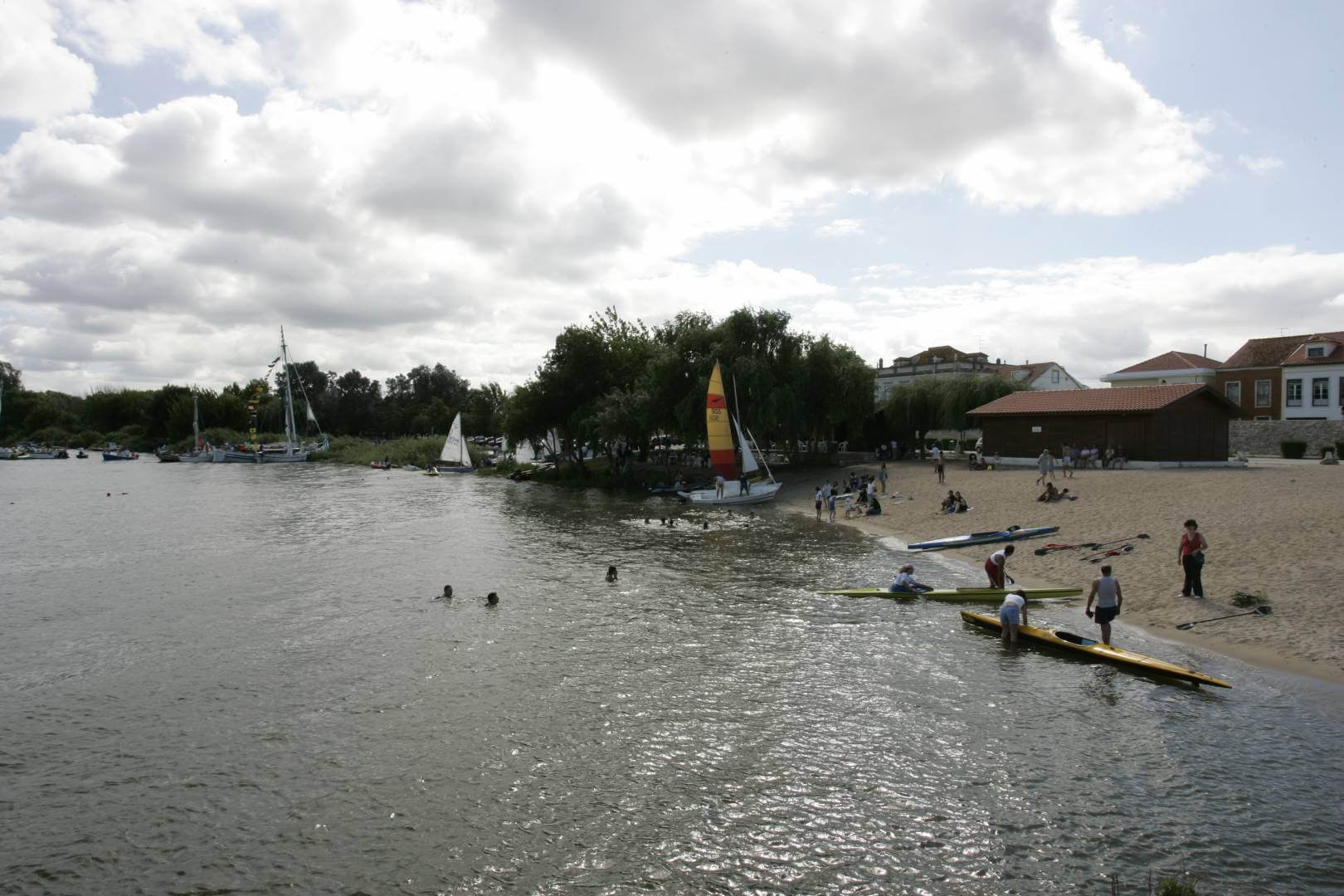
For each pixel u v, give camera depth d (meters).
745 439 54.06
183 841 11.06
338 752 13.82
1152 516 32.12
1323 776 12.05
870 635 20.19
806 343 65.31
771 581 27.20
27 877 10.26
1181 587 22.19
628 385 76.06
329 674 17.91
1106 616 17.81
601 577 28.41
